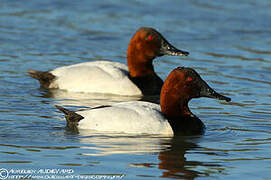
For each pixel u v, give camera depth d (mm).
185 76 11266
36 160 9070
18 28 22078
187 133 10945
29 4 26344
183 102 11305
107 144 10023
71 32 21891
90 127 10875
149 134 10758
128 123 10773
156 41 15172
